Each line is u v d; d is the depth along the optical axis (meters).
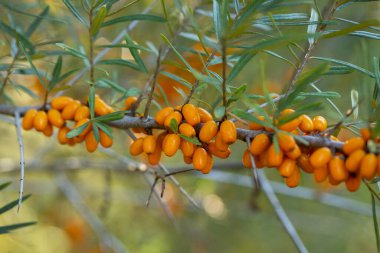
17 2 0.56
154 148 0.40
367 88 0.37
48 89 0.44
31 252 0.73
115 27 0.61
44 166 0.68
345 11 0.69
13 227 0.43
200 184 0.79
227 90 0.39
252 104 0.37
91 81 0.43
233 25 0.38
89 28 0.42
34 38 0.56
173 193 0.82
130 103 0.44
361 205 0.75
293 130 0.38
